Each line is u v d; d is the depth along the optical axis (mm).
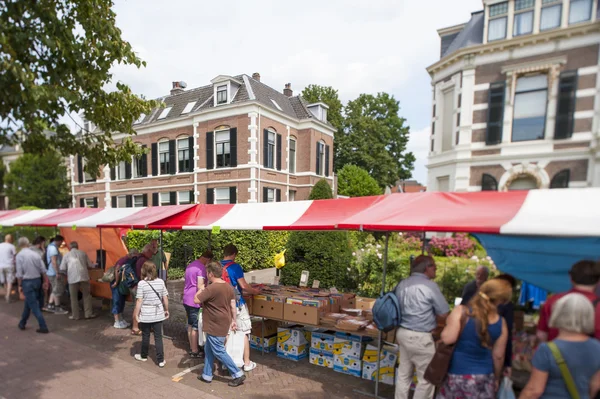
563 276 3398
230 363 3723
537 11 10203
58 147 5406
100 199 20766
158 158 18219
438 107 12430
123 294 5828
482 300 2340
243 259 11094
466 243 8789
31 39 3836
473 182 11164
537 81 10289
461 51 11195
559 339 1902
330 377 4043
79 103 4605
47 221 7746
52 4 4047
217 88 16359
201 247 10609
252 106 15242
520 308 4508
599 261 2514
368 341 4121
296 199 18734
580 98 9625
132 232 11836
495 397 2469
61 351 4770
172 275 10055
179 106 18703
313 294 4805
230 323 3799
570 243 3143
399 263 7258
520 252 3697
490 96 10836
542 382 1882
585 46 9523
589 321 1827
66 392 3604
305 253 7676
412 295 2959
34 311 5484
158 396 3529
